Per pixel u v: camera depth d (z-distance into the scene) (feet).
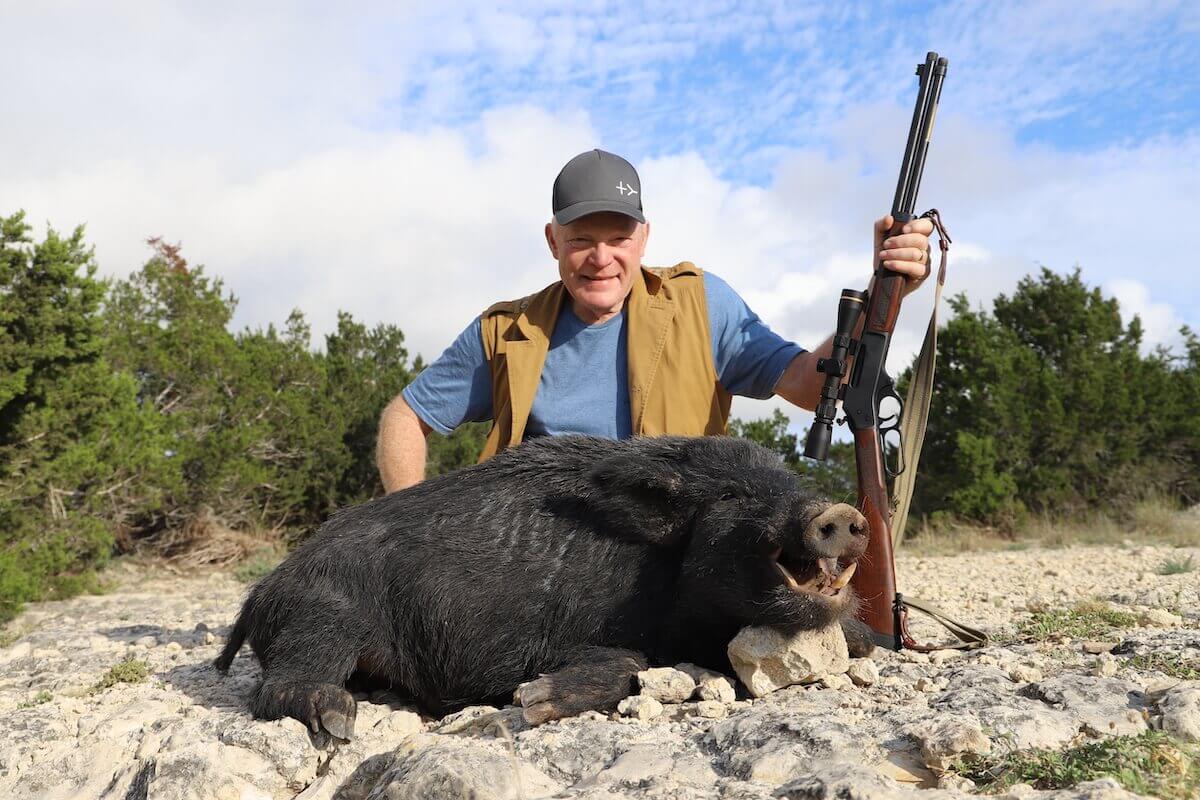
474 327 7.14
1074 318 28.25
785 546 5.04
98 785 4.93
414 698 5.85
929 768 4.06
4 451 16.56
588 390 6.76
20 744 5.41
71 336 17.26
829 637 5.32
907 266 6.00
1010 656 5.69
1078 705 4.55
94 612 13.41
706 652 5.60
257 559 20.35
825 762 4.06
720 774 4.17
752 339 6.88
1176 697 4.35
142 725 5.55
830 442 5.98
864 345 6.06
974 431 25.88
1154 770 3.78
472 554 5.56
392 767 4.37
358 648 5.56
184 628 10.40
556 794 4.06
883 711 4.58
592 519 5.59
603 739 4.56
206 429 23.54
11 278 16.35
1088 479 26.30
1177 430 26.37
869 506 5.97
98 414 18.35
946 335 27.22
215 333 24.97
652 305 6.73
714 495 5.36
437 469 26.03
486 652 5.54
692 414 6.62
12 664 8.54
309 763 4.87
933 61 6.14
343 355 27.53
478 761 4.16
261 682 5.52
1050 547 20.70
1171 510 24.25
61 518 16.79
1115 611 7.15
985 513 24.52
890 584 5.94
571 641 5.50
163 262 29.45
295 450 24.38
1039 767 3.91
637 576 5.51
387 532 5.68
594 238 6.51
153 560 21.24
